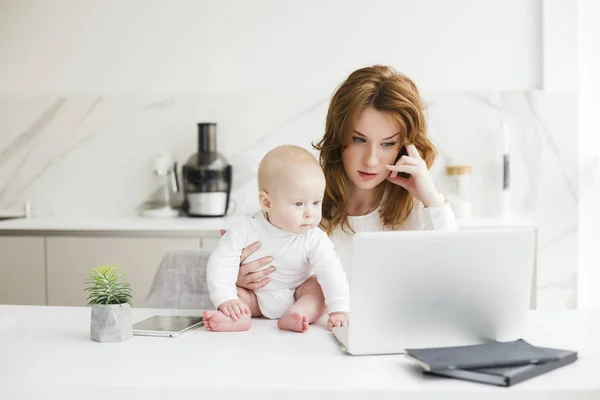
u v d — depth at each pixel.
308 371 1.19
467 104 3.41
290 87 3.50
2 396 1.15
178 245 3.09
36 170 3.62
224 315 1.50
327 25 3.47
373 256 1.24
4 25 3.62
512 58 3.42
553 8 3.35
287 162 1.54
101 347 1.36
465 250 1.27
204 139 3.35
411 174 1.81
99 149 3.58
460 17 3.42
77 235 3.16
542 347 1.26
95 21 3.57
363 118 1.76
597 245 3.43
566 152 3.39
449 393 1.09
